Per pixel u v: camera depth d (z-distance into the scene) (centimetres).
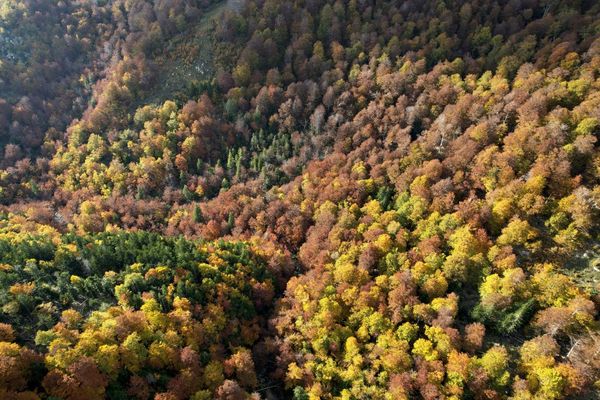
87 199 18650
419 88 18375
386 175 15675
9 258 12325
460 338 10169
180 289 11369
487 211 12481
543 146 12925
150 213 17638
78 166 19875
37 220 17388
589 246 11238
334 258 13250
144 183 18688
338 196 15450
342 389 10181
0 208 18100
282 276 13850
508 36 19525
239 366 10200
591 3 19262
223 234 16325
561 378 8788
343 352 10719
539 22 18612
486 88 17150
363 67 19850
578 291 10162
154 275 11812
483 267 11406
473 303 11138
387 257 12388
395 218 13862
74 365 8619
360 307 11412
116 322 9881
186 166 19200
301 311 11775
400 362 9925
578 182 11975
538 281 10619
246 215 16388
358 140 17750
